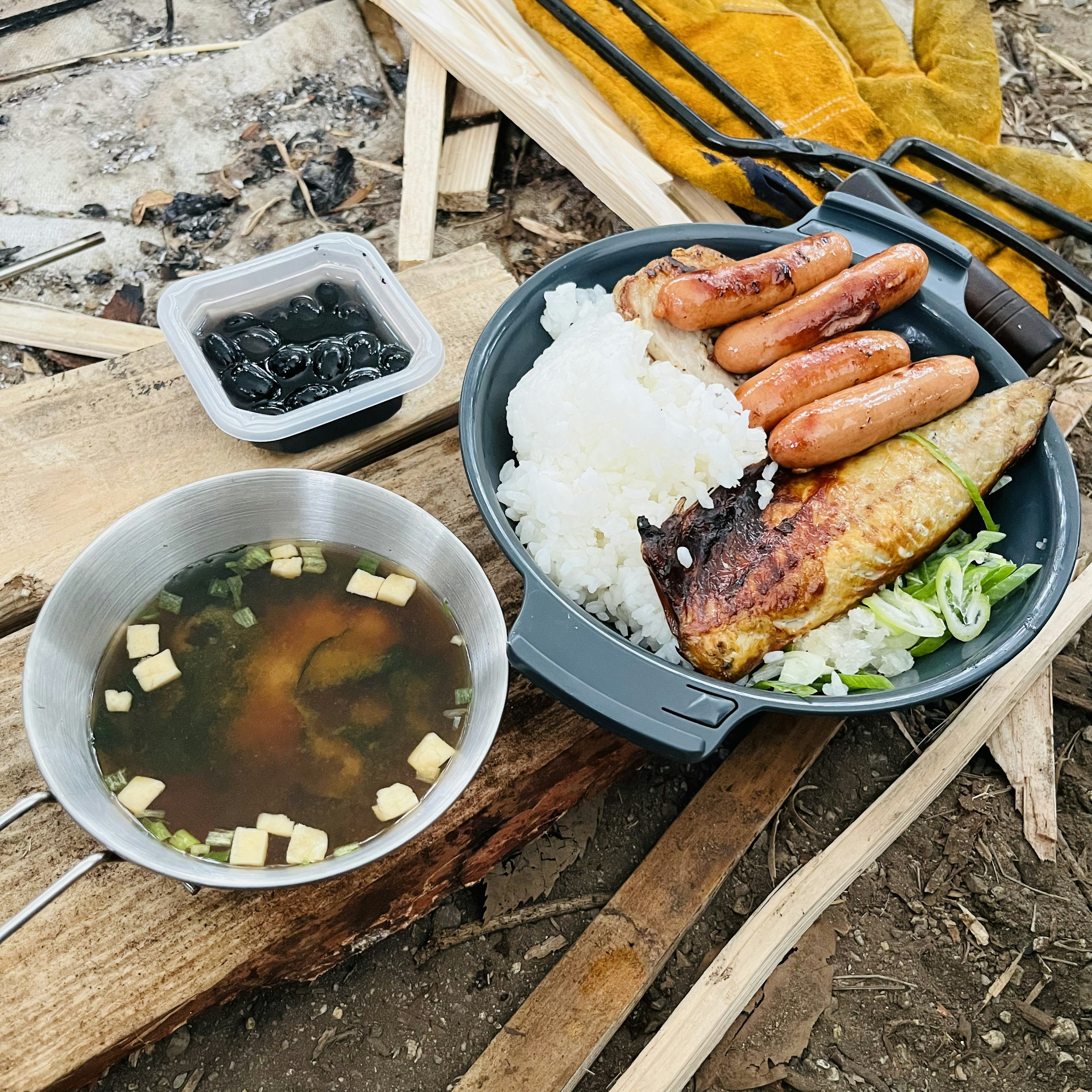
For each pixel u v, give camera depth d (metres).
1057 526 0.39
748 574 0.38
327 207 0.64
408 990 0.41
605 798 0.45
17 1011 0.34
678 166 0.59
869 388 0.39
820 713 0.35
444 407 0.47
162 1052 0.39
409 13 0.64
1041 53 0.78
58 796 0.31
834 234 0.43
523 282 0.57
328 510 0.38
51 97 0.66
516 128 0.69
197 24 0.72
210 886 0.30
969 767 0.47
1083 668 0.50
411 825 0.32
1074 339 0.61
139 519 0.36
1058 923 0.44
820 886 0.42
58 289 0.59
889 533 0.38
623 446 0.40
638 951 0.40
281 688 0.36
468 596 0.37
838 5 0.73
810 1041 0.41
